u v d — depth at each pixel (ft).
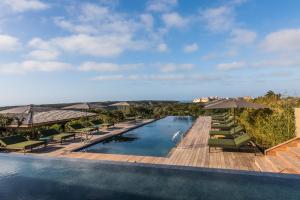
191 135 40.93
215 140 28.07
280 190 10.41
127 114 79.82
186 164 22.15
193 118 87.81
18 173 13.69
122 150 34.04
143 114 87.71
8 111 36.52
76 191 11.10
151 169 13.48
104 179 12.36
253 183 11.07
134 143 40.22
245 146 28.25
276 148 24.56
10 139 29.55
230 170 12.87
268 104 46.32
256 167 20.67
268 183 11.12
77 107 52.39
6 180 12.67
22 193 11.07
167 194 10.33
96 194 10.70
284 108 33.86
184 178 11.98
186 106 100.07
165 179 11.98
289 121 29.19
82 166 14.58
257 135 35.47
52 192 11.07
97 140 37.24
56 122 48.49
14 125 40.57
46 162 15.62
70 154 27.40
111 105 68.59
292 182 11.19
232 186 10.86
